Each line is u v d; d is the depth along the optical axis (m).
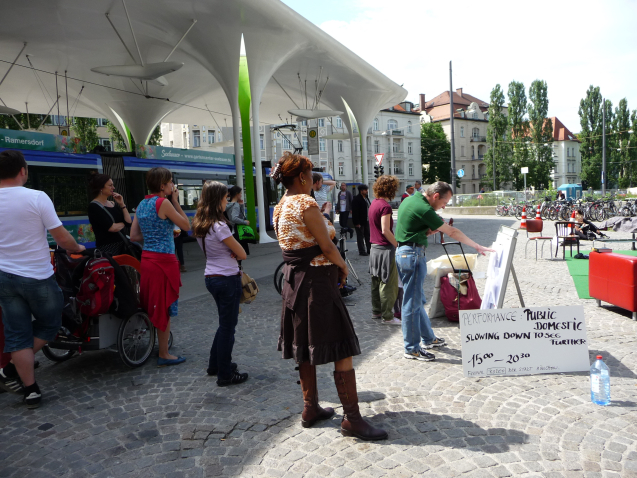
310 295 3.00
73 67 19.47
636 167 69.75
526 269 9.88
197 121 34.59
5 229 3.58
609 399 3.57
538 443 3.01
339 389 3.16
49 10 13.46
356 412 3.15
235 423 3.44
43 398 3.99
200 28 14.48
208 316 6.73
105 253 4.43
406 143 75.12
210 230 4.07
